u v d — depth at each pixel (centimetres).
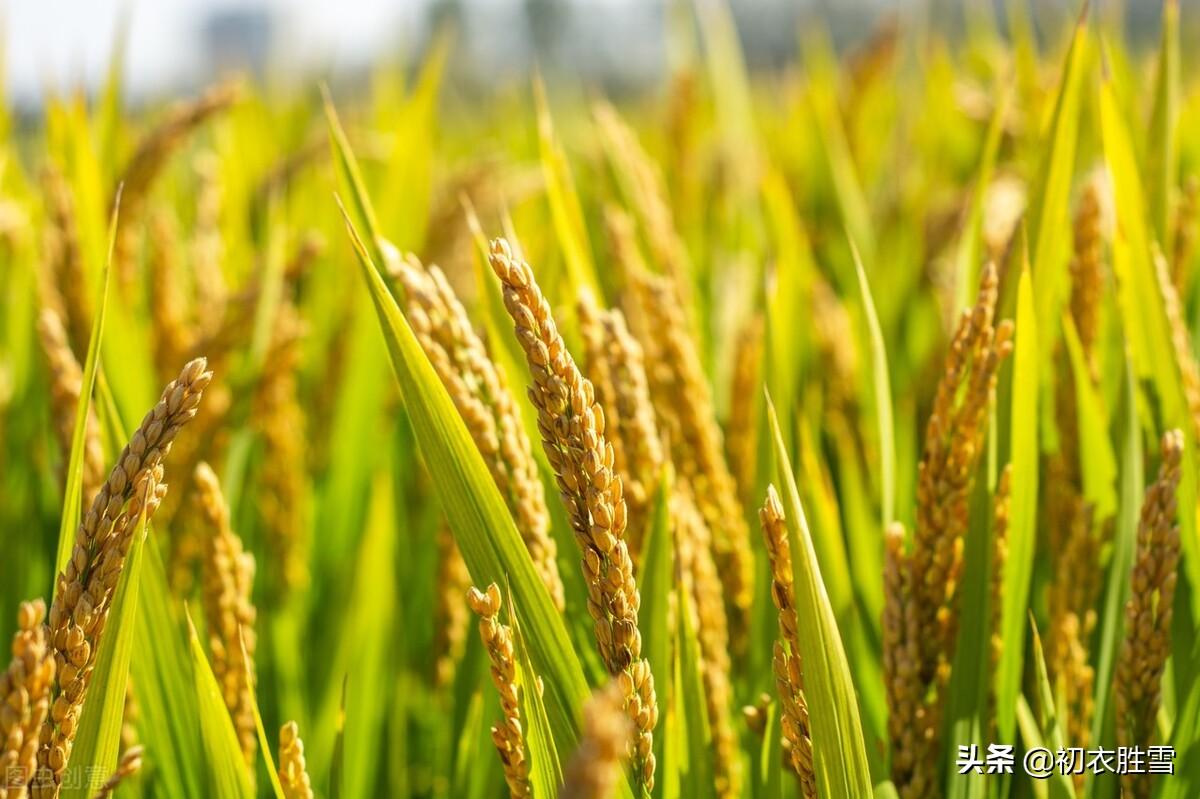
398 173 101
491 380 68
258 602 91
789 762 70
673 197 148
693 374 76
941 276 107
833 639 62
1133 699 68
